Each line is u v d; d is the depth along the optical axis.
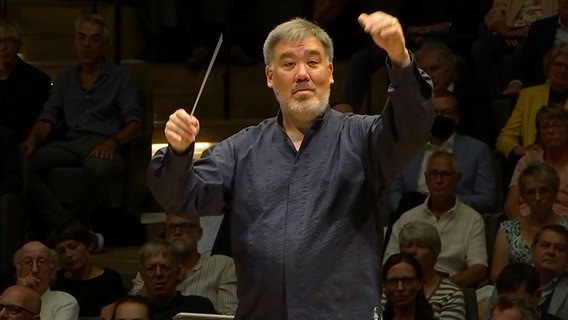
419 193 24.09
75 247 22.47
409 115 10.73
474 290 21.06
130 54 31.52
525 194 22.41
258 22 32.06
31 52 31.17
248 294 11.16
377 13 10.71
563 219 22.53
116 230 27.17
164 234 24.97
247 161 11.33
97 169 26.14
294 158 11.23
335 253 11.00
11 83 27.31
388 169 11.08
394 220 24.19
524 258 22.33
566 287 20.58
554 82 25.88
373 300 11.02
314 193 11.10
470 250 22.98
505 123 26.98
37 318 19.06
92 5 31.52
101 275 22.73
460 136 25.25
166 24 30.69
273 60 11.16
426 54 26.09
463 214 23.25
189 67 30.61
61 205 26.36
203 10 30.92
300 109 11.07
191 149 10.98
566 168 23.86
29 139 26.73
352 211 11.08
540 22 27.62
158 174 11.09
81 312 22.25
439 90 25.94
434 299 20.84
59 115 27.39
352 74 28.02
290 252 10.98
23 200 25.22
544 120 23.92
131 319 19.22
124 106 27.17
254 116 30.80
